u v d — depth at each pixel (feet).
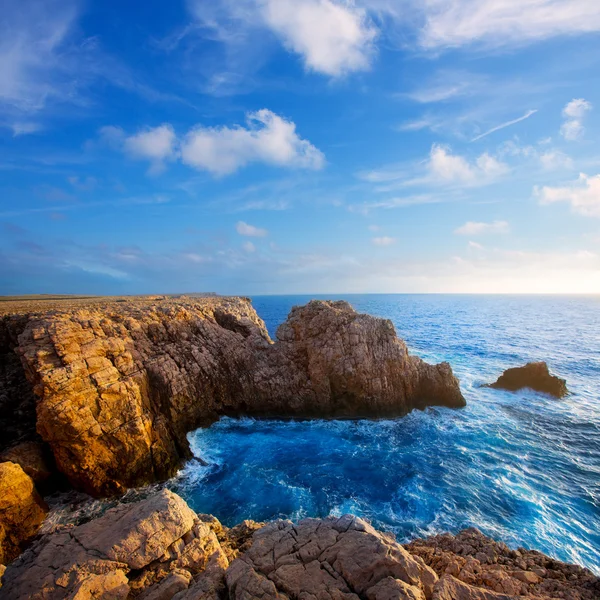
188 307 118.42
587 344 216.13
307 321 114.93
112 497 71.00
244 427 102.22
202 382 100.22
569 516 63.26
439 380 113.70
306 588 26.37
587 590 34.73
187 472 80.79
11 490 58.59
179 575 28.78
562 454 85.40
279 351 113.80
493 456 84.64
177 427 90.27
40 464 69.41
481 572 36.88
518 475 76.48
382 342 109.19
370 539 29.73
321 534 31.58
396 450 88.17
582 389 131.64
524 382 128.57
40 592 27.71
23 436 78.28
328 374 106.93
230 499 70.85
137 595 27.96
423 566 29.40
